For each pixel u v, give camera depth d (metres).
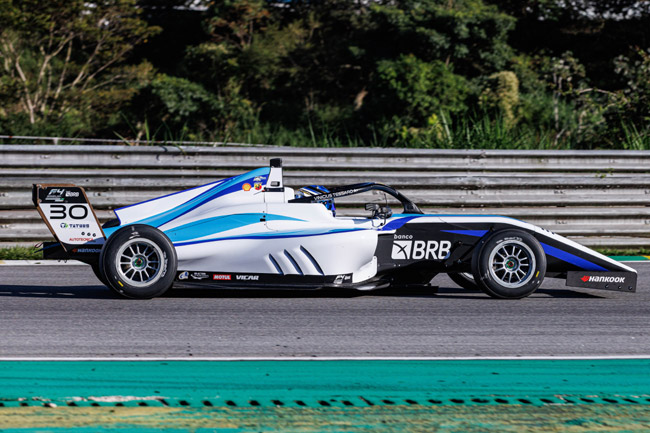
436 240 20.08
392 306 19.06
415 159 32.22
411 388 12.09
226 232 19.11
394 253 19.98
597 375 13.05
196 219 19.44
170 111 73.31
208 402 11.19
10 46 70.50
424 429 10.33
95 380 12.12
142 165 30.06
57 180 28.39
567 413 11.09
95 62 75.38
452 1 88.06
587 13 101.69
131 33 74.38
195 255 18.78
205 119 75.62
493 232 19.97
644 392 12.14
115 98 72.12
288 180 30.06
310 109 90.81
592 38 101.00
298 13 102.88
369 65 88.50
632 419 10.89
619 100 47.38
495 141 40.66
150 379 12.23
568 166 32.81
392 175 30.28
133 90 73.19
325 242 19.22
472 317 17.80
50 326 15.87
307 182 30.23
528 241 19.92
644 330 16.86
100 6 71.75
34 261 26.30
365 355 14.07
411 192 30.28
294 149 31.38
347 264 19.42
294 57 92.69
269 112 89.75
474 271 19.88
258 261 19.05
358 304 19.25
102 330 15.56
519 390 12.12
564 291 22.16
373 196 30.06
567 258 20.39
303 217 19.77
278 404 11.18
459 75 83.12
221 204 19.70
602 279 20.62
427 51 84.56
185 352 13.98
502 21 85.31
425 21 85.00
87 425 10.14
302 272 19.25
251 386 11.99
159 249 18.44
